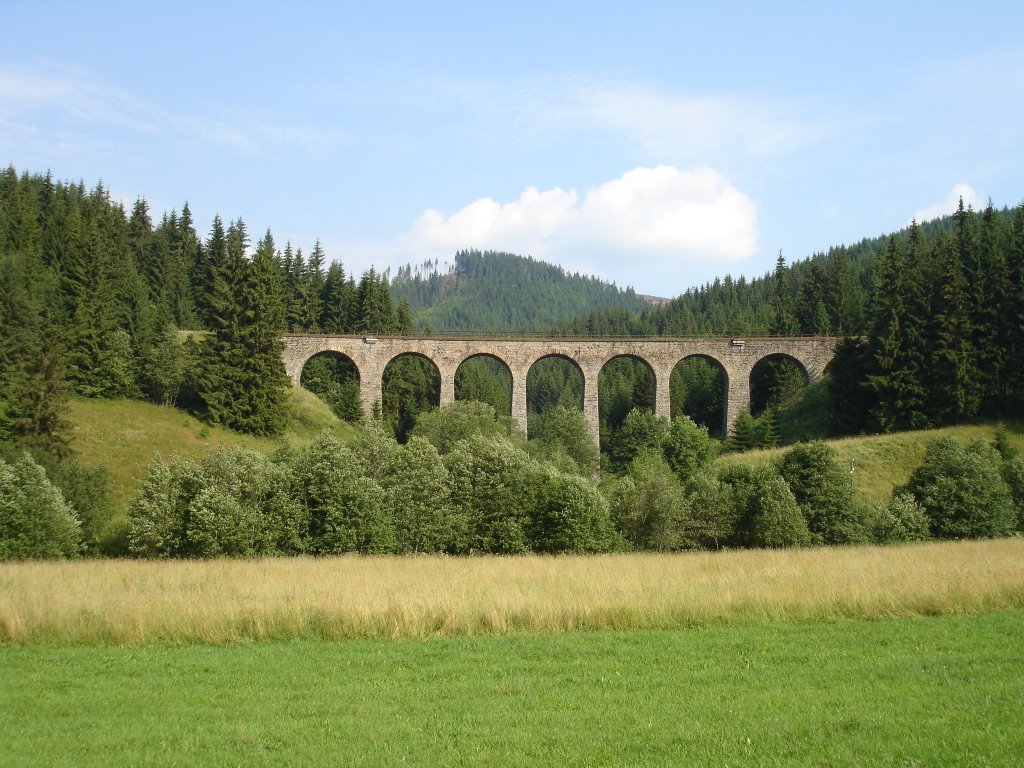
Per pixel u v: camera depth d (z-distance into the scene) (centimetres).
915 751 1058
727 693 1360
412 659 1625
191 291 10744
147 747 1118
